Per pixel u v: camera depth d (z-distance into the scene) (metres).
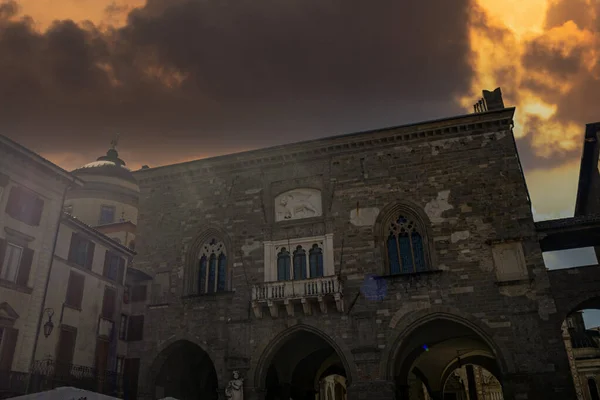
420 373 50.84
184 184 45.06
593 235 36.69
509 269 34.97
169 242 43.34
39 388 31.20
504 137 38.62
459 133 39.59
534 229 35.59
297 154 42.31
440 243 36.81
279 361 41.81
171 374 41.34
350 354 35.41
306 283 37.03
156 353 39.84
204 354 42.69
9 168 32.31
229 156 43.72
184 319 40.22
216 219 42.75
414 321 35.12
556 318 33.16
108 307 39.66
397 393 36.56
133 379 39.62
